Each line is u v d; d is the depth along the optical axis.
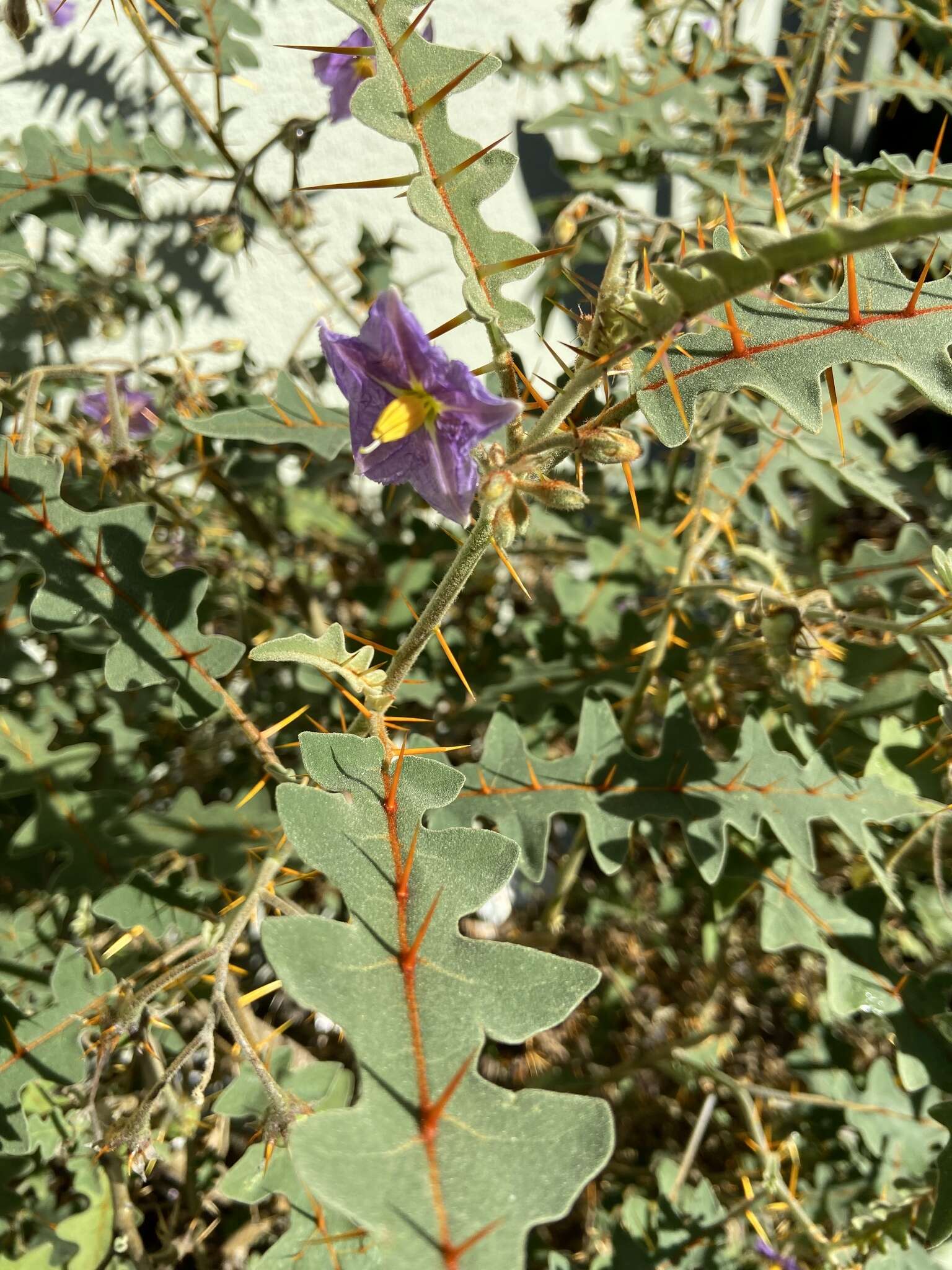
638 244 0.27
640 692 0.29
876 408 0.30
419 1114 0.10
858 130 0.50
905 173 0.18
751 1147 0.30
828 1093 0.26
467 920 0.37
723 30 0.37
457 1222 0.10
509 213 0.43
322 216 0.37
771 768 0.24
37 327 0.34
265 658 0.16
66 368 0.24
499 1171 0.10
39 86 0.31
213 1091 0.28
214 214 0.35
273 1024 0.32
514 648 0.33
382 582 0.31
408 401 0.15
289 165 0.36
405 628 0.31
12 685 0.30
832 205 0.15
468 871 0.14
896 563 0.29
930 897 0.28
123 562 0.22
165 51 0.32
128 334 0.36
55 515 0.21
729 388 0.14
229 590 0.34
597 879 0.40
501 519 0.15
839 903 0.26
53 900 0.26
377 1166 0.10
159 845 0.23
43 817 0.23
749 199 0.29
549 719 0.32
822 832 0.35
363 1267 0.19
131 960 0.25
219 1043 0.27
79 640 0.23
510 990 0.12
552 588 0.39
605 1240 0.28
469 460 0.15
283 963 0.11
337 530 0.37
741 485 0.30
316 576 0.38
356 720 0.18
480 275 0.14
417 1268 0.09
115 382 0.26
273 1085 0.16
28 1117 0.23
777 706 0.30
